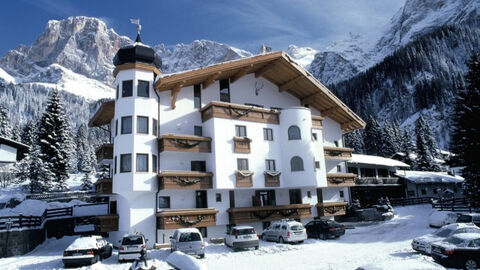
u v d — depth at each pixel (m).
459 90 36.47
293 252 22.17
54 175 50.53
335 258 19.53
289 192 34.03
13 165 69.69
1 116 78.62
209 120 29.91
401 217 38.94
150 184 26.45
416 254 19.34
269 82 36.59
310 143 32.75
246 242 23.05
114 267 18.39
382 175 55.34
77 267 18.86
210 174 28.53
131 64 28.00
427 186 59.16
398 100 177.12
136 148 26.48
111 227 26.59
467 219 26.69
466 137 33.97
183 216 26.72
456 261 15.59
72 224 33.66
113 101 30.50
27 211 34.53
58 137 52.81
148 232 26.14
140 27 29.97
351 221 38.41
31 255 23.84
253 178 30.34
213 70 29.86
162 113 29.02
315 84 35.72
